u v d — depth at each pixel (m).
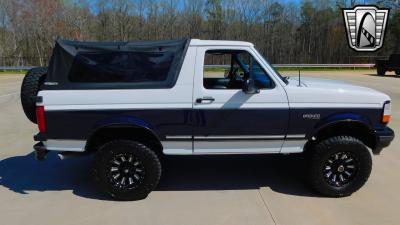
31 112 5.05
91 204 4.76
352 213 4.44
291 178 5.58
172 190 5.18
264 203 4.73
